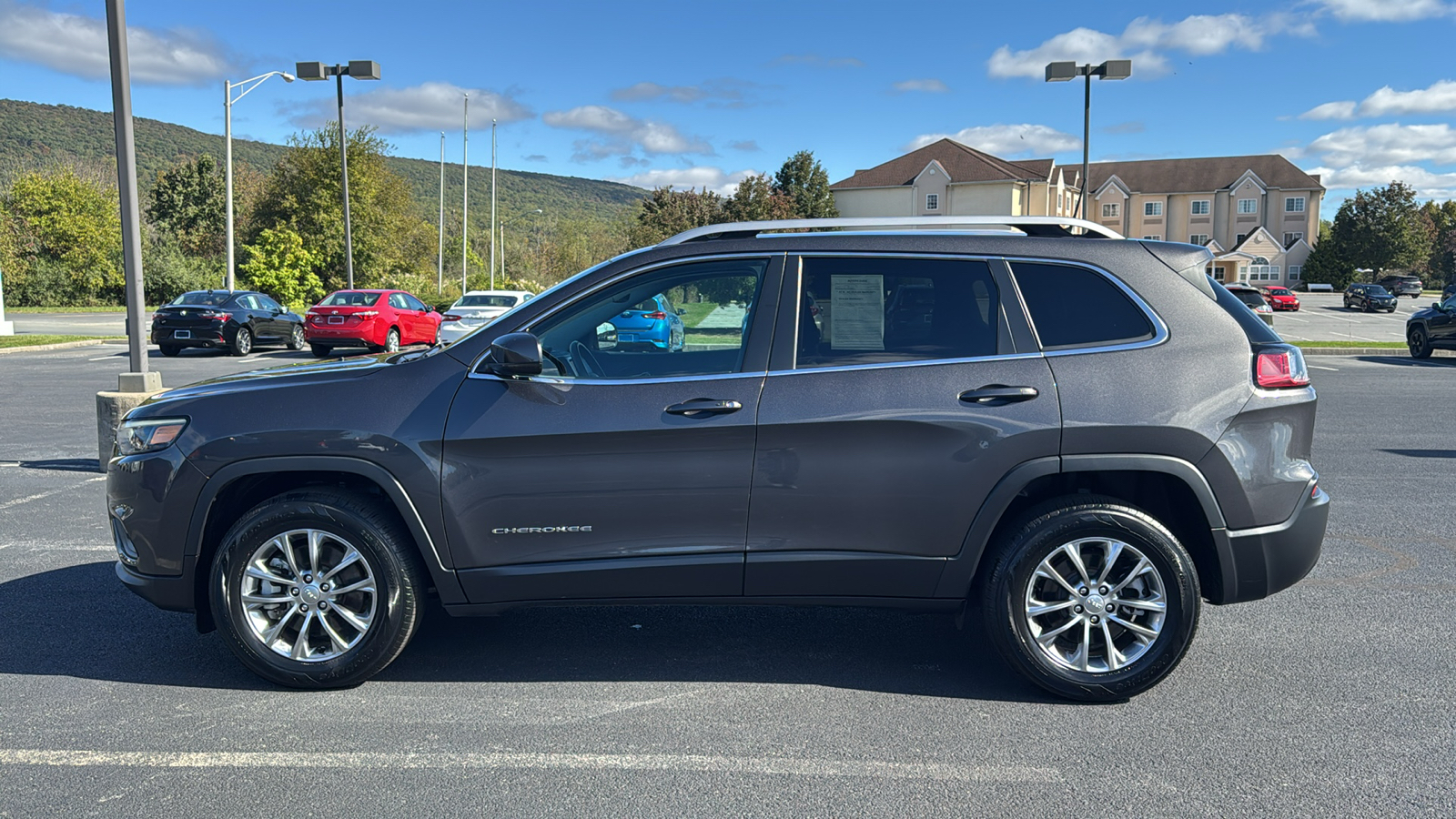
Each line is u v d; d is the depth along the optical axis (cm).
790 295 384
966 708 374
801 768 324
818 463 371
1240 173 8588
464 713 369
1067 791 308
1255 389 373
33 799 301
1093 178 8762
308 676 385
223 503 396
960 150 7075
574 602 387
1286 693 387
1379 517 690
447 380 383
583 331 388
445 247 7244
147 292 5350
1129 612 378
